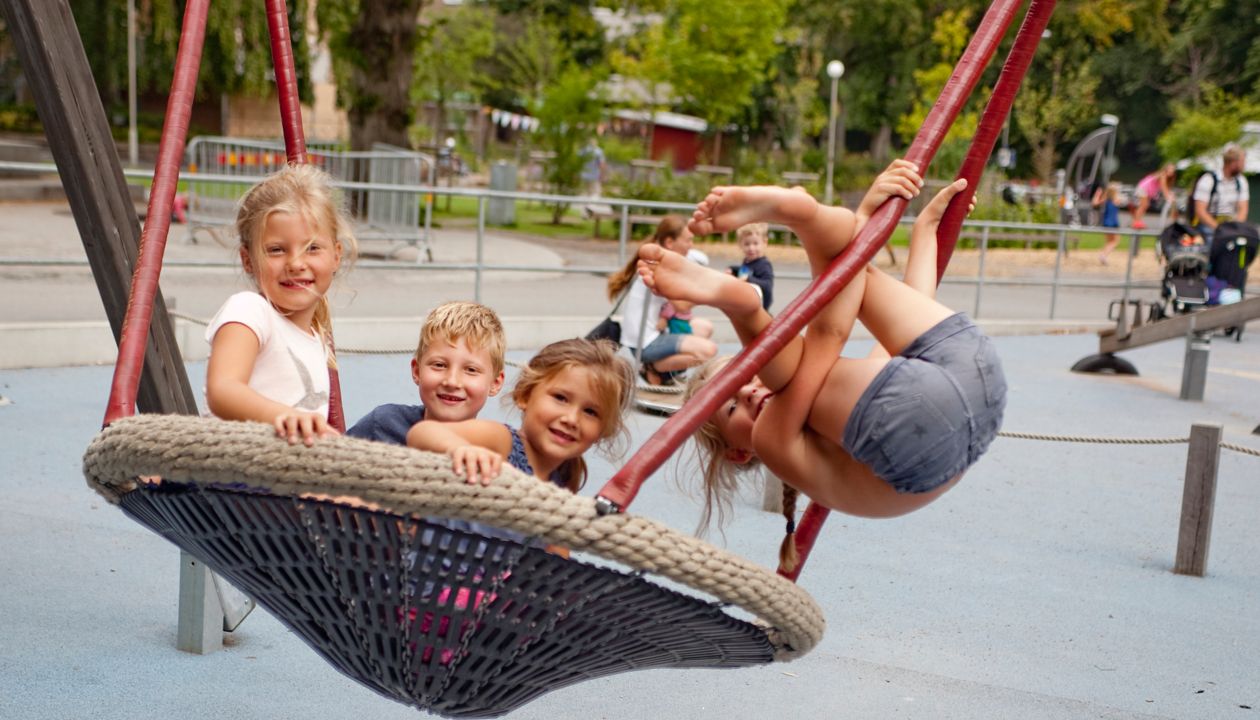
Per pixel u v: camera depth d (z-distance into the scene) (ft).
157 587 14.83
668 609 6.43
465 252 52.85
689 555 6.05
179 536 6.84
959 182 8.75
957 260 68.59
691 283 7.32
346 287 10.12
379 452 5.74
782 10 86.69
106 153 11.64
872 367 7.67
